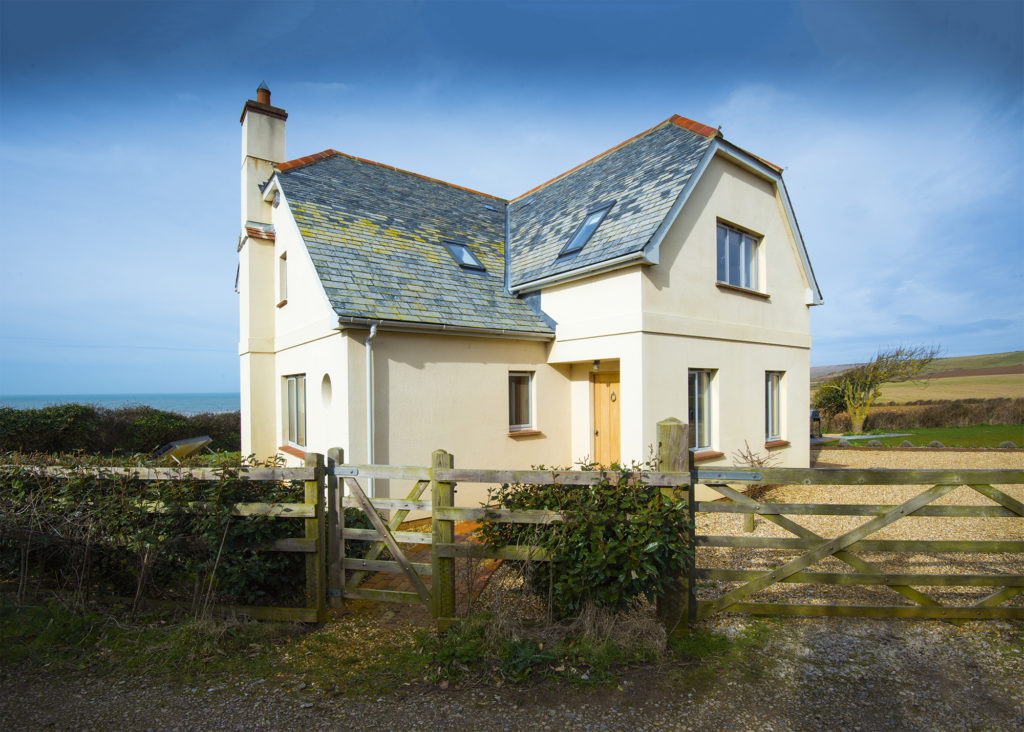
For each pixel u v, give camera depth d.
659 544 3.78
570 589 3.95
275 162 12.00
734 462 9.71
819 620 4.44
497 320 9.17
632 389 8.20
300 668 3.78
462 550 4.23
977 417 22.52
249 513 4.41
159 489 4.58
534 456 9.70
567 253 9.69
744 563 5.96
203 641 4.02
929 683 3.52
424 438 8.23
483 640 3.94
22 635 4.09
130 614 4.45
